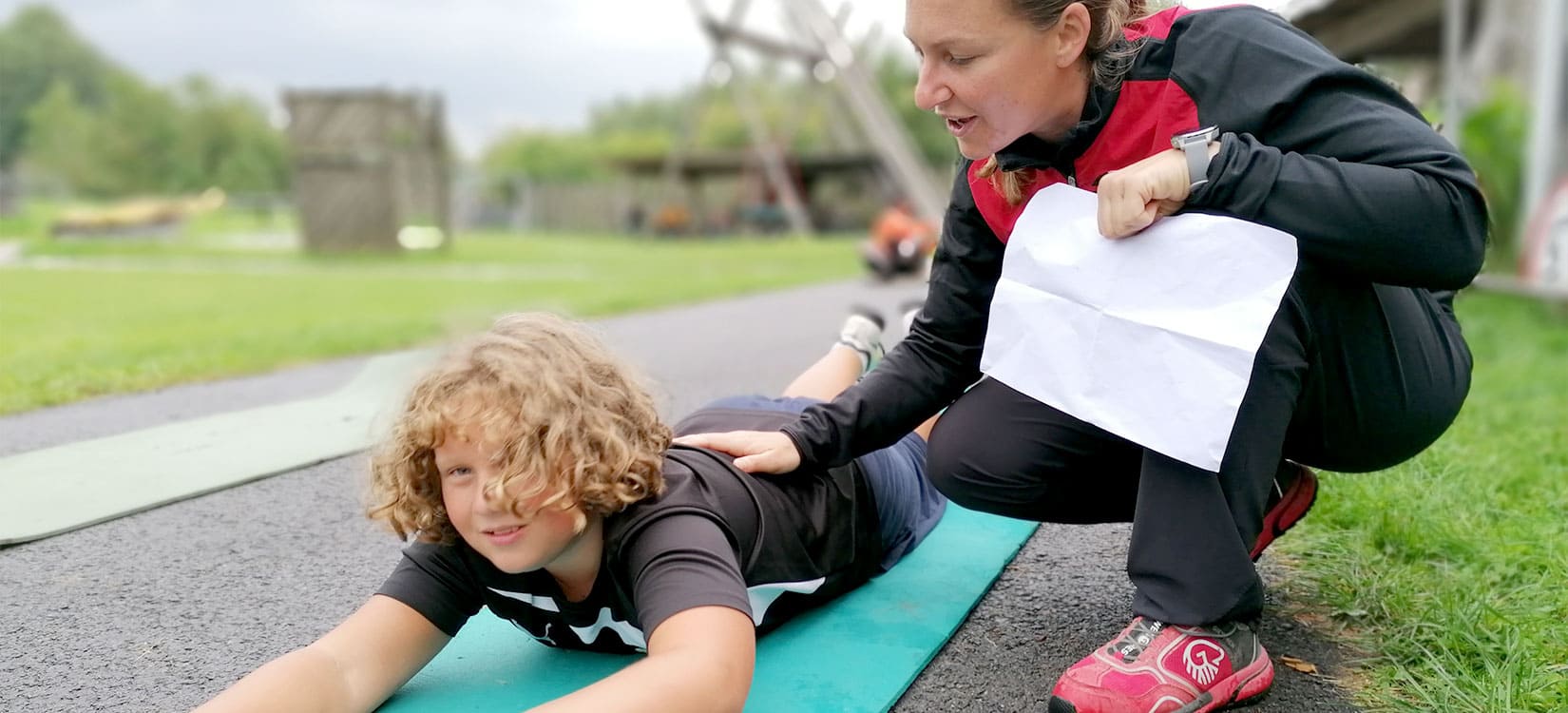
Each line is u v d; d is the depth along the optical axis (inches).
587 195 1039.6
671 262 502.9
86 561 77.7
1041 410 58.5
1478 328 203.3
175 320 242.1
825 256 564.4
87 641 64.8
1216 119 51.7
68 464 101.2
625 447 50.2
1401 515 76.9
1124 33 52.6
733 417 70.1
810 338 195.2
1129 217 50.4
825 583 63.3
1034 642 62.7
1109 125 53.6
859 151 811.4
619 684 43.7
